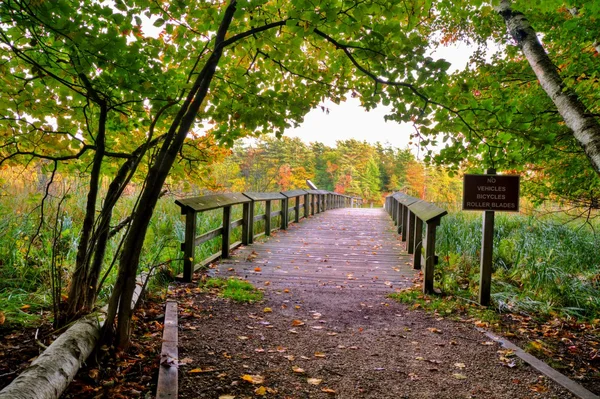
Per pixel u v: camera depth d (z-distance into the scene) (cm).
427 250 515
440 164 387
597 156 336
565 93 388
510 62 571
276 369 285
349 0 294
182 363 279
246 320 388
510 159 380
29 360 259
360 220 1391
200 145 439
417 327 392
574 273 585
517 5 462
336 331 373
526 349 341
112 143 413
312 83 404
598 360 327
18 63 323
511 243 679
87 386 235
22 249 447
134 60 298
